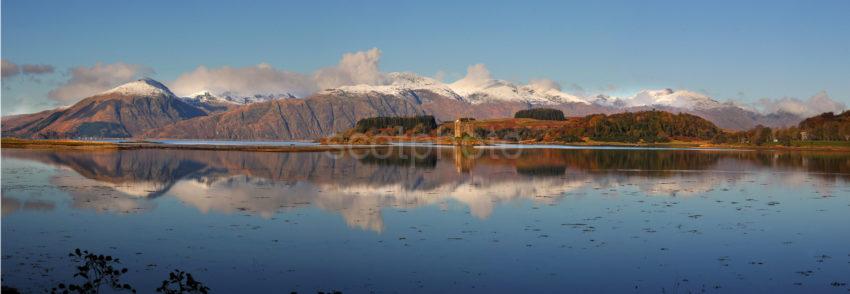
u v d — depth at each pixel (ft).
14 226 127.13
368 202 168.35
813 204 173.58
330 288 86.94
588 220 140.67
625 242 116.57
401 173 276.21
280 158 396.37
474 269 96.94
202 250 107.14
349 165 329.93
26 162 319.06
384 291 85.87
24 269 92.58
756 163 375.25
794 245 116.16
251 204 161.89
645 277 93.61
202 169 288.71
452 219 140.56
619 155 474.49
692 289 88.02
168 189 197.47
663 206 165.07
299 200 171.01
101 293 81.82
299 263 99.45
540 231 126.72
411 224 133.49
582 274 94.84
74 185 206.59
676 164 356.38
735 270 97.91
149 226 128.47
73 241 112.98
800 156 480.64
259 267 96.78
